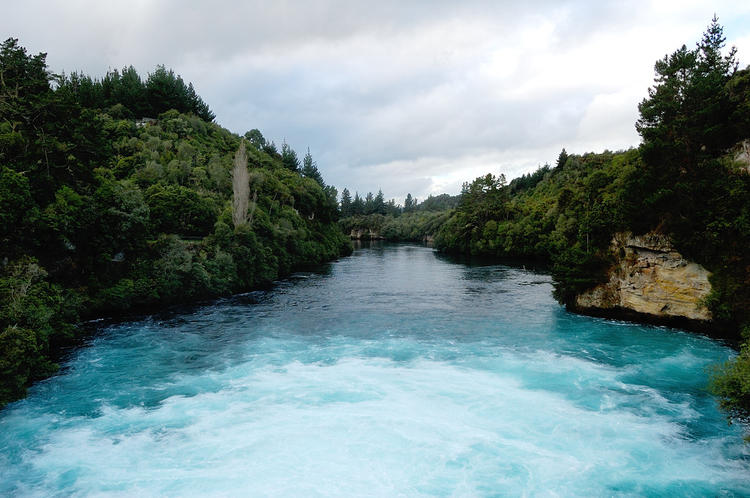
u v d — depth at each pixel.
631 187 40.88
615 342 35.50
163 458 18.72
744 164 38.47
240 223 65.81
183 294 50.50
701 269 37.44
